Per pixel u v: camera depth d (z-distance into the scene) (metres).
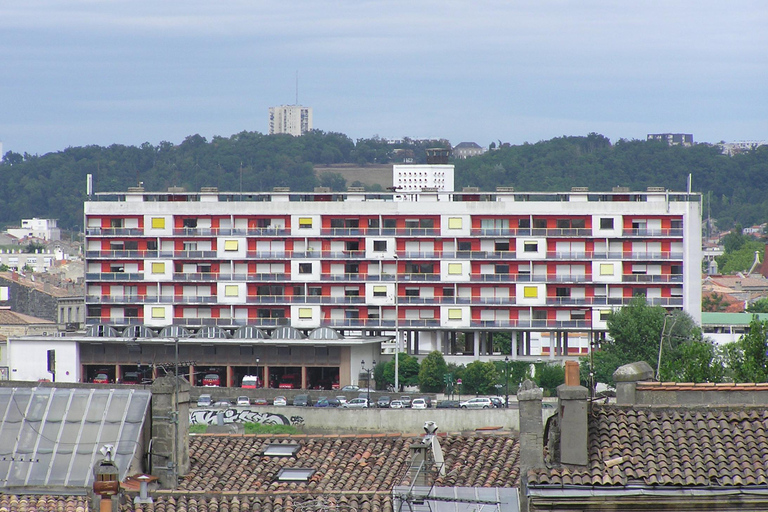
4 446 125.50
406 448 134.12
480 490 114.12
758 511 91.88
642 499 92.31
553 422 100.44
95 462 121.94
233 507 116.12
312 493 118.12
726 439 97.44
